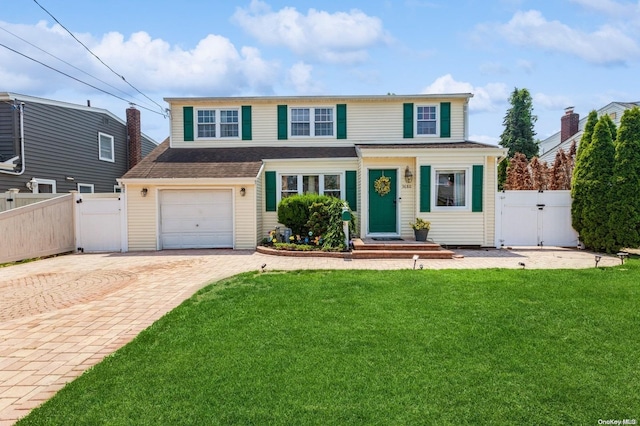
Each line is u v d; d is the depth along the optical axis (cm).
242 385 348
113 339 475
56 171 1775
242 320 527
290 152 1507
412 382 352
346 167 1420
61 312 591
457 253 1206
